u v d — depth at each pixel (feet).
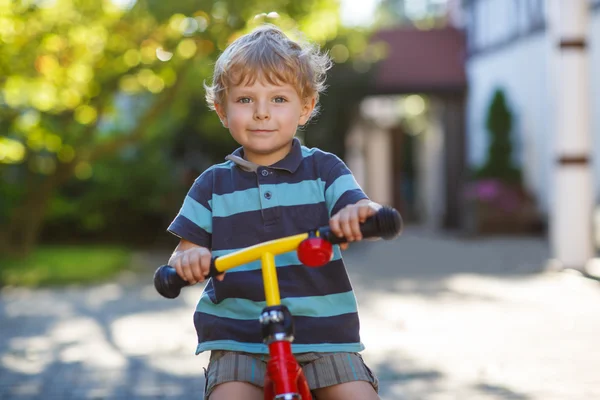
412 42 67.21
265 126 7.91
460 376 17.24
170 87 40.34
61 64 36.22
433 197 76.89
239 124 7.97
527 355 18.99
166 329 23.75
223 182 8.44
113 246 53.16
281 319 6.88
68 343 21.90
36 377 18.07
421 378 17.11
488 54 62.44
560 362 18.21
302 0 38.42
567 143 33.65
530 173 56.85
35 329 24.09
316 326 7.99
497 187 57.62
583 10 33.12
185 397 16.28
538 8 52.85
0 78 35.12
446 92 65.57
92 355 20.33
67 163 42.24
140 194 53.42
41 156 43.39
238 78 7.89
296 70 7.95
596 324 22.52
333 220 6.94
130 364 19.26
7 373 18.47
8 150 38.09
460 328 22.52
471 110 66.03
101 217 52.95
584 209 33.81
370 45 61.11
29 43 34.24
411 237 61.72
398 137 85.97
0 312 27.48
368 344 20.66
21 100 37.76
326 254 6.86
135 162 53.47
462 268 38.17
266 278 7.07
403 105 92.63
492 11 61.67
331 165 8.30
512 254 43.93
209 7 36.35
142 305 28.63
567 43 33.27
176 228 8.33
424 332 22.11
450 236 61.11
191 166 54.85
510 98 58.70
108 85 39.91
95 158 42.57
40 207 43.42
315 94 8.36
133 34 37.83
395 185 86.02
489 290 29.94
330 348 7.97
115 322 25.09
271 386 7.06
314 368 7.91
